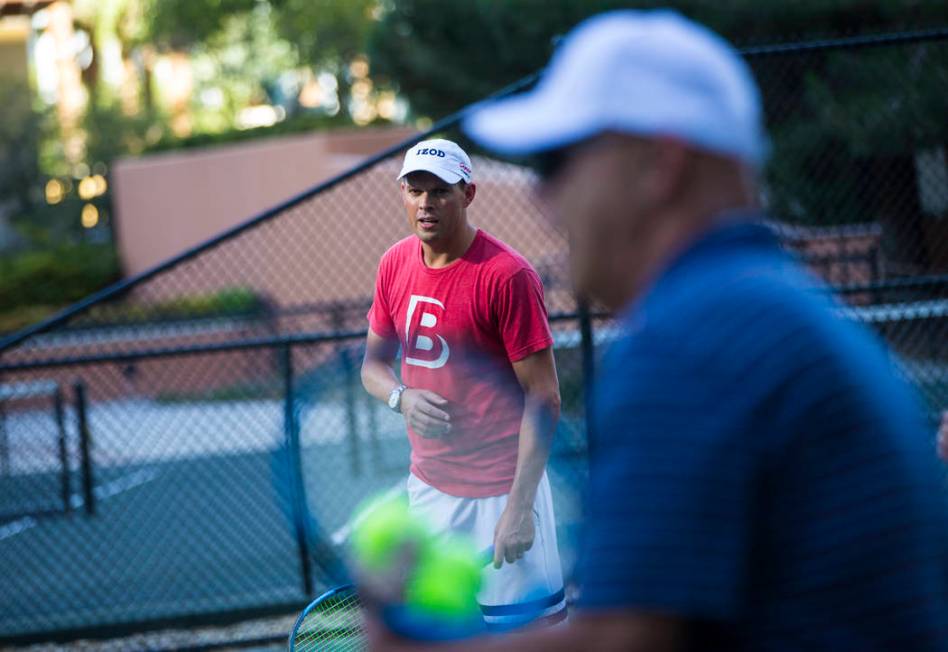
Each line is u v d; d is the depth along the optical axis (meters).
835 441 4.58
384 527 5.55
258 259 61.84
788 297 4.79
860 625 4.61
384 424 21.89
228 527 26.70
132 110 97.12
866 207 37.22
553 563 13.84
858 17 42.78
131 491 31.83
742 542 4.48
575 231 5.13
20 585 25.06
